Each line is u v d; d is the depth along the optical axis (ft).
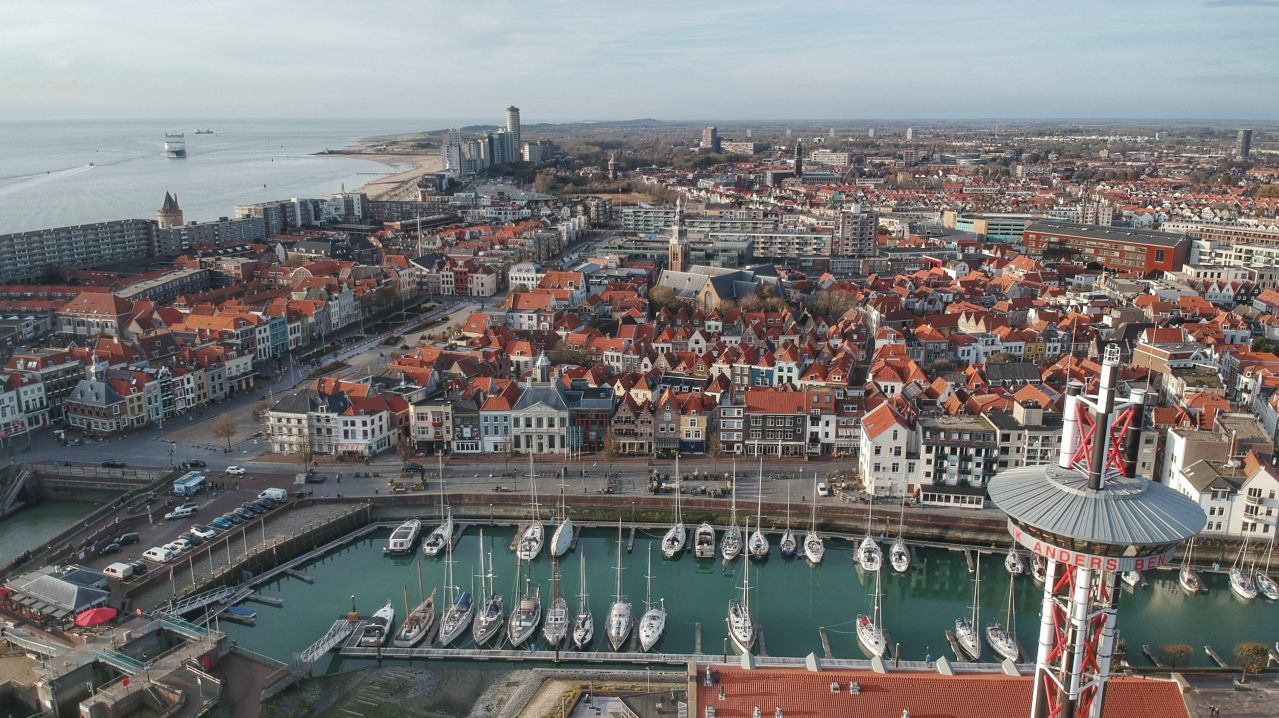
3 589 538.47
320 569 622.54
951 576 613.93
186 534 627.46
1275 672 474.49
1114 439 312.09
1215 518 627.46
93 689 471.21
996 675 401.70
